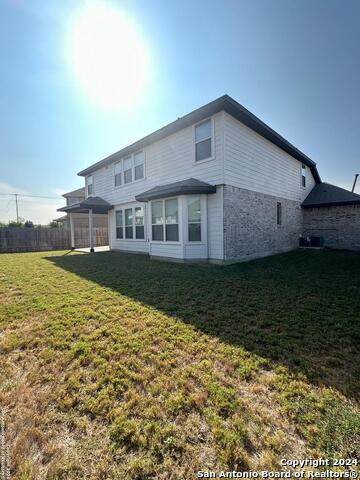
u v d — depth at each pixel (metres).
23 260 9.77
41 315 3.64
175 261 8.61
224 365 2.34
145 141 10.13
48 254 12.21
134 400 1.87
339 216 12.40
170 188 8.12
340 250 11.79
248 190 8.86
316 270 6.98
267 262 8.41
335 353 2.55
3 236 14.77
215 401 1.86
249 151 8.90
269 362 2.38
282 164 11.27
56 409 1.81
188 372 2.22
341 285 5.23
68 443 1.53
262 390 1.98
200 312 3.73
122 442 1.53
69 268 7.66
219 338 2.88
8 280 5.96
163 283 5.52
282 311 3.73
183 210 8.23
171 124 8.70
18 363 2.42
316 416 1.71
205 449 1.47
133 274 6.57
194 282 5.58
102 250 13.94
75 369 2.31
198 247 8.27
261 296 4.50
